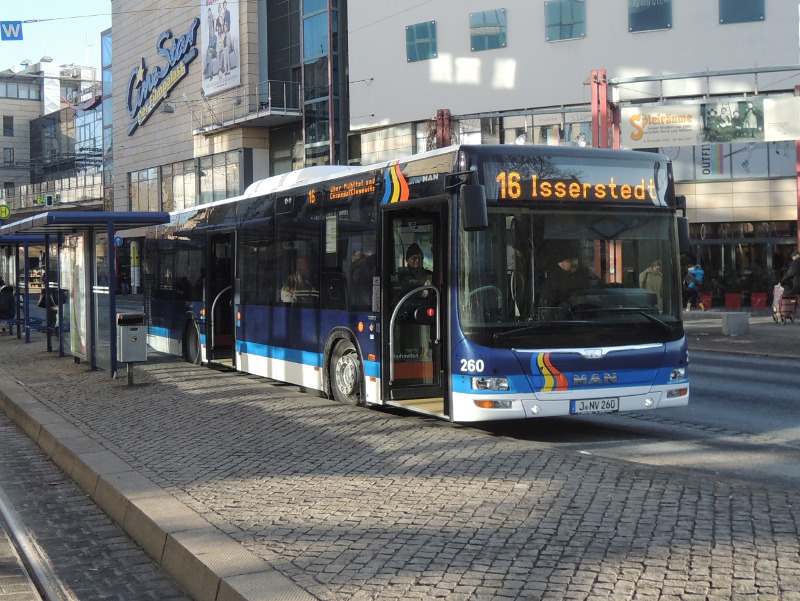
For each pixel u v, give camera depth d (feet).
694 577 16.16
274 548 18.58
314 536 19.38
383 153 144.46
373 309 37.55
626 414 40.57
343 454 28.19
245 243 51.11
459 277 32.48
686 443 33.42
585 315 32.96
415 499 22.30
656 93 119.55
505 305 32.32
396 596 15.58
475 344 32.14
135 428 34.32
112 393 44.45
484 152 32.65
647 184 34.53
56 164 307.99
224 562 17.66
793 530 19.03
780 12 113.80
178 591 18.61
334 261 41.04
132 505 22.90
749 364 62.13
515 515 20.58
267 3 176.24
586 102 124.67
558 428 36.96
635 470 25.13
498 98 130.62
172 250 63.98
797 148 116.67
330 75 159.12
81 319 57.00
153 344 68.13
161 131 210.18
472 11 131.85
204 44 189.06
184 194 202.28
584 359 32.68
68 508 25.80
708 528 19.26
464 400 32.37
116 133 232.53
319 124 165.78
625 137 95.50
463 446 29.01
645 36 120.37
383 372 36.65
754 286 122.62
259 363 49.19
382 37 141.49
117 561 20.81
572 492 22.61
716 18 116.47
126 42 224.12
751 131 92.48
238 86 179.63
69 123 294.05
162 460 28.27
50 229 56.49
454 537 18.99
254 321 49.90
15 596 18.58
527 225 32.78
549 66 126.72
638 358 33.45
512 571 16.71
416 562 17.39
